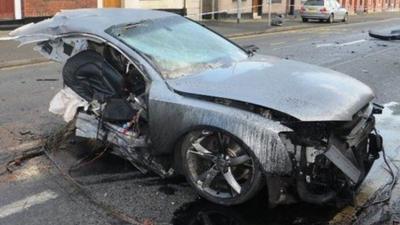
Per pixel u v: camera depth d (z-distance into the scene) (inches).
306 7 1274.6
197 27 224.5
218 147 169.9
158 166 186.7
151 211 173.2
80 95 201.6
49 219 168.2
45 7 784.3
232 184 169.0
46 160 217.8
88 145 229.6
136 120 187.5
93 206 177.2
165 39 202.7
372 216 170.9
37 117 281.9
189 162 176.9
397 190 191.6
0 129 259.0
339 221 166.7
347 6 1958.7
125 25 201.6
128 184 194.1
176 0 1020.5
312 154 156.9
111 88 196.7
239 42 733.3
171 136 175.9
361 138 171.5
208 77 180.9
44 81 392.8
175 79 182.1
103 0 877.8
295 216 169.2
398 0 2610.7
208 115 166.1
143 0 947.3
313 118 154.7
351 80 189.6
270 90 167.0
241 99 163.5
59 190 189.9
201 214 170.4
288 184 160.1
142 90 193.8
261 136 157.5
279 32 952.9
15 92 349.7
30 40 209.5
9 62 472.4
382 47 673.0
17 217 169.6
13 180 198.4
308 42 745.0
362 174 174.4
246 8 1214.9
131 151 192.1
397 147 241.1
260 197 180.1
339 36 864.3
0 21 730.2
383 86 391.2
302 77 180.5
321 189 164.4
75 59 202.7
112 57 202.1
